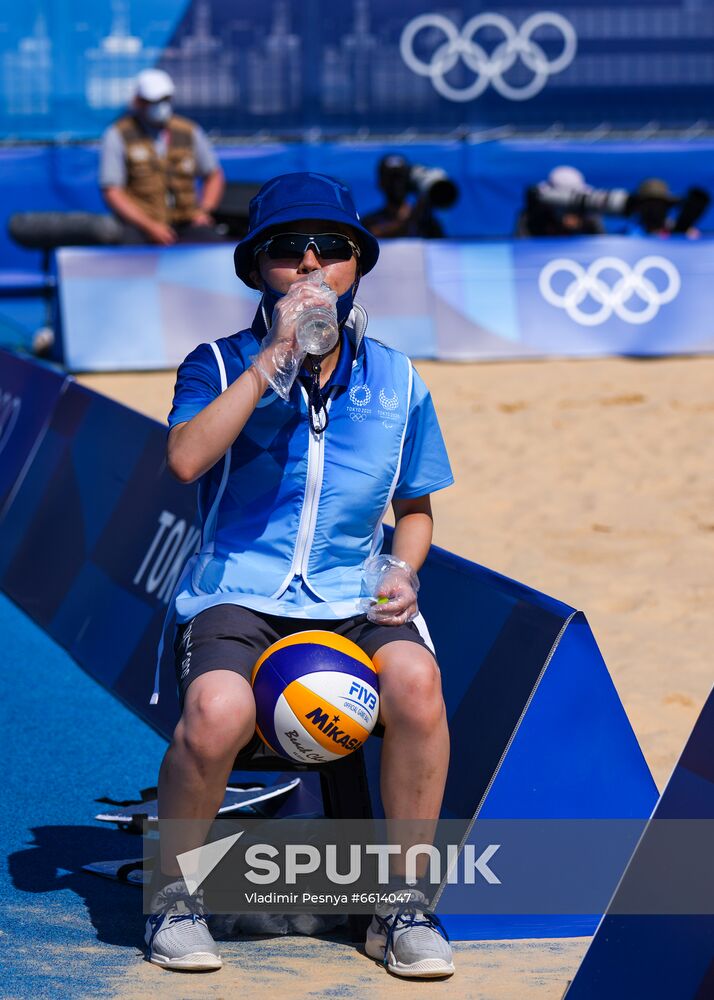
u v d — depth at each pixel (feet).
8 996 17.42
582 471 53.72
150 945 18.78
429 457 20.89
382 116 112.27
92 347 72.69
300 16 110.11
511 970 18.63
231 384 19.61
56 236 79.92
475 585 21.89
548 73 112.78
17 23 107.14
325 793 20.56
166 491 32.68
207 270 73.92
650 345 77.82
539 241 77.82
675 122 114.01
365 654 19.12
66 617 36.11
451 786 20.92
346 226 19.66
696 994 15.69
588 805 20.39
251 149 109.70
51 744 29.37
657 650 33.73
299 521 19.74
